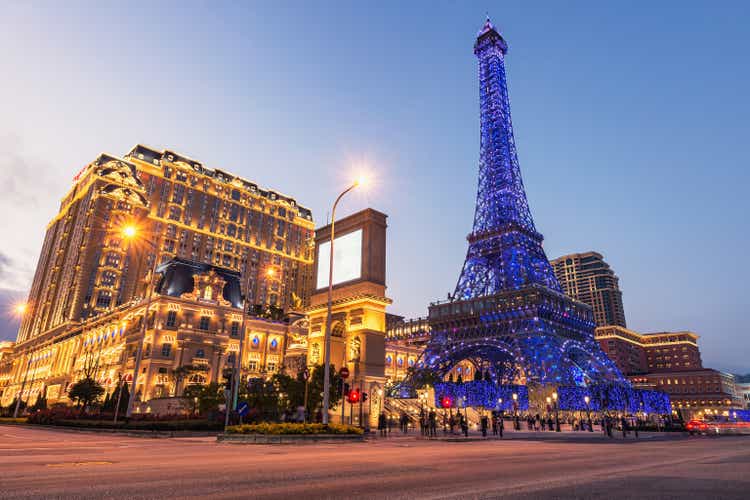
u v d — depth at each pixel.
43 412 67.94
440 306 134.38
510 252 134.00
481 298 125.69
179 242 193.00
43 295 199.88
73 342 147.50
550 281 136.00
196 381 101.38
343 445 28.69
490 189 151.38
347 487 11.13
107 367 111.38
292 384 49.16
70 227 194.38
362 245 57.81
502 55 174.88
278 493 10.20
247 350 113.69
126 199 180.75
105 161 193.50
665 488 11.18
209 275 113.94
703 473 14.39
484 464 16.94
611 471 14.91
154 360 98.12
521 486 11.44
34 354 179.25
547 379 100.81
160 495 9.77
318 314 60.81
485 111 164.88
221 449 23.77
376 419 52.28
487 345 118.12
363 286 55.88
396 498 9.72
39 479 11.86
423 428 46.91
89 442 30.47
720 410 193.75
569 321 126.50
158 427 42.84
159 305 102.69
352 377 53.22
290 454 20.61
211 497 9.62
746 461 18.98
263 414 47.22
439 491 10.64
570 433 60.75
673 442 39.84
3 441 31.03
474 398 93.31
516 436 49.53
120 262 172.25
